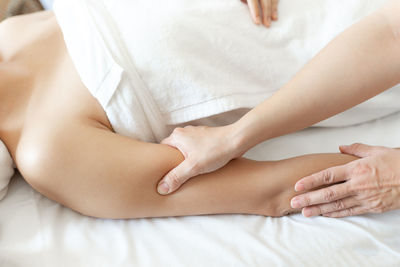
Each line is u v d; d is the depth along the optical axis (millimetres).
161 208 767
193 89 795
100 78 766
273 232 748
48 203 812
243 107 833
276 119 719
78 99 793
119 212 759
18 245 708
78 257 701
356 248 717
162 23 780
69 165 731
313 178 730
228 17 833
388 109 928
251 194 763
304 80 708
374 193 709
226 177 767
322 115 729
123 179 733
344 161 788
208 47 810
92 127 768
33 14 1023
